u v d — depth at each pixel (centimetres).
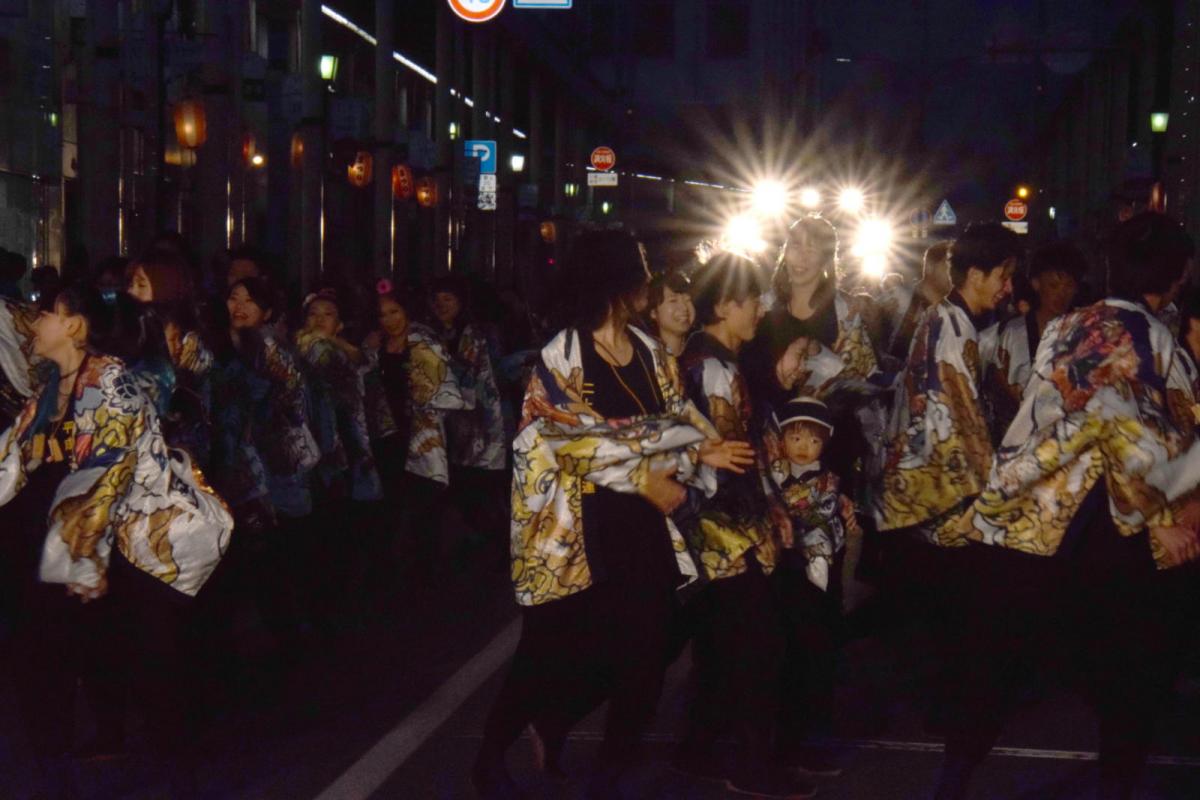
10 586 760
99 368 533
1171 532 494
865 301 878
